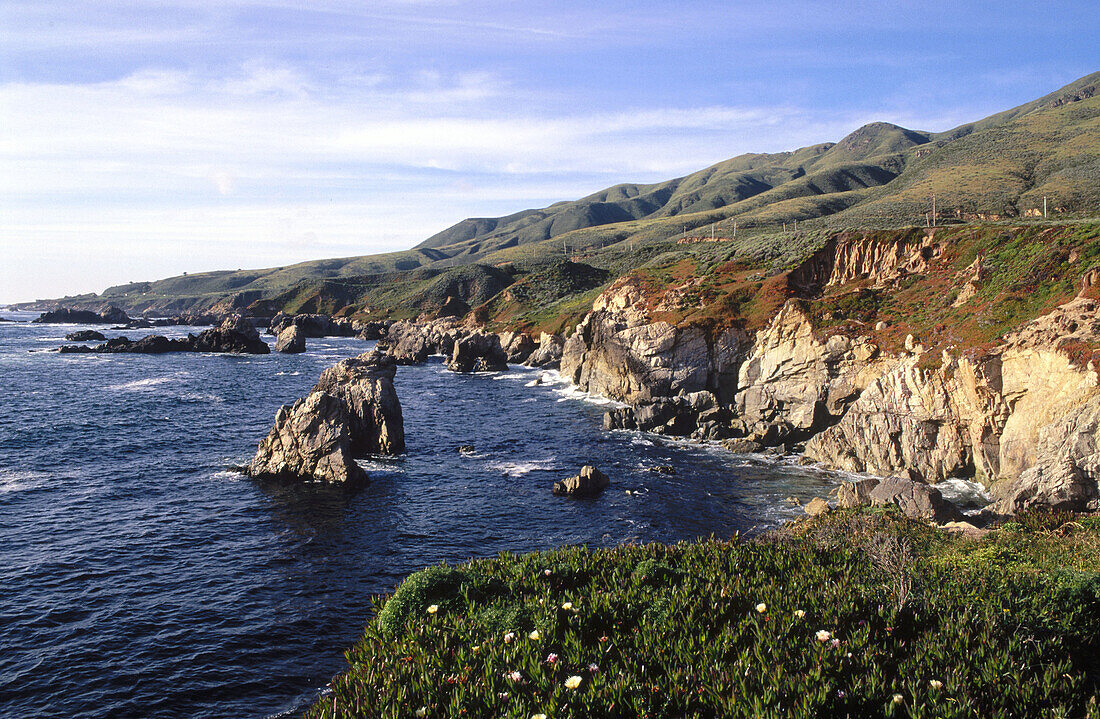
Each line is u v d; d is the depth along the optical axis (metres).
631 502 45.28
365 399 59.19
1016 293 52.78
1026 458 42.19
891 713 9.98
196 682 24.03
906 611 13.36
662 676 11.58
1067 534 25.12
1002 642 12.25
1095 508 34.84
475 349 131.12
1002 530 26.92
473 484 49.59
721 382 77.62
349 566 34.34
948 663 11.38
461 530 39.81
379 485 48.78
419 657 12.86
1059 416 39.75
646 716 10.44
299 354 153.12
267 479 49.41
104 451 56.84
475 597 15.94
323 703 12.09
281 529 39.50
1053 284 51.69
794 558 18.23
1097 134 175.38
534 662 12.19
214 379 104.94
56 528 38.75
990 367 45.72
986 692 10.48
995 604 14.15
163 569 33.56
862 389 59.56
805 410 63.25
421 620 14.70
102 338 181.50
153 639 26.83
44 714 22.03
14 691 23.14
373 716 11.12
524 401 88.38
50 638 26.67
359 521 40.97
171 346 153.12
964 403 47.81
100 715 22.03
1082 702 10.38
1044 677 10.74
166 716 22.12
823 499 45.19
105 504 43.25
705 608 14.56
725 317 79.88
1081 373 39.06
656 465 55.38
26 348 151.38
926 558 21.59
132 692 23.31
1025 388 43.34
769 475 52.06
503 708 10.88
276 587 31.78
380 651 13.54
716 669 11.52
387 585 32.28
